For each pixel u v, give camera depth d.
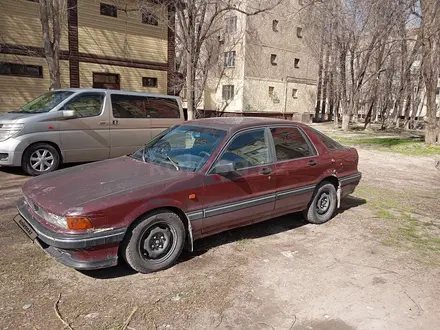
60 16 14.84
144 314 2.85
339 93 26.86
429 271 3.76
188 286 3.30
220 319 2.83
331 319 2.88
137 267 3.41
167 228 3.58
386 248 4.33
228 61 29.89
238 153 4.14
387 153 13.88
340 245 4.38
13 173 7.37
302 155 4.83
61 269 3.50
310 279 3.51
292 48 32.19
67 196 3.32
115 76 17.83
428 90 16.09
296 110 34.09
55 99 7.73
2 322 2.67
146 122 8.54
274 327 2.76
